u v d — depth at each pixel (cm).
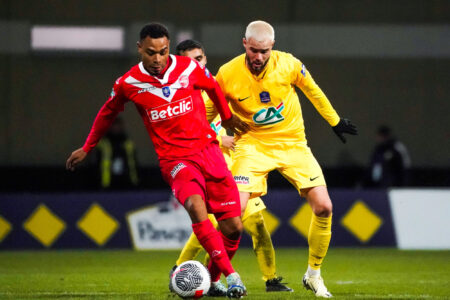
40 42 5769
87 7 5791
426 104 5934
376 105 5916
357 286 2541
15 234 4212
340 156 5869
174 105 1916
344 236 4281
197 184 1903
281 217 4256
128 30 5809
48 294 2253
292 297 2131
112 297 2145
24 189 5644
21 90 5753
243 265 3397
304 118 5862
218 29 5809
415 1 5903
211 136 1966
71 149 5781
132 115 5784
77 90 5800
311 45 5872
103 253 4053
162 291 2373
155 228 4231
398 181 4762
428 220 4309
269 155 2244
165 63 1895
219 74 2230
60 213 4234
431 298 2162
